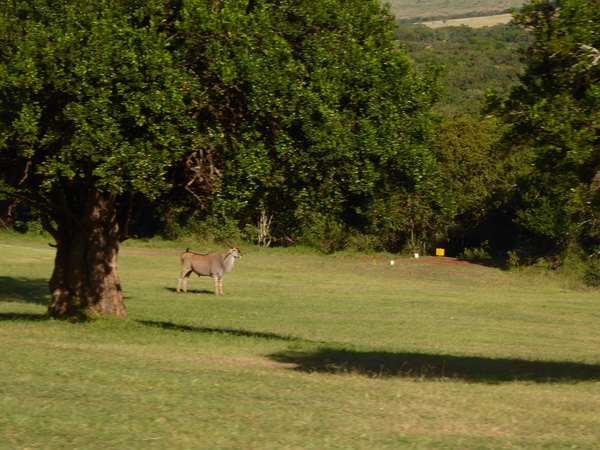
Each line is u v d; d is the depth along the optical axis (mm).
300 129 28156
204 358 27594
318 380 23438
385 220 31656
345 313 53812
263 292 67875
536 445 15445
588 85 23156
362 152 28891
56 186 32844
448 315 55062
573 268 90812
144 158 26953
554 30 22750
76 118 26312
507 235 111938
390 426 16922
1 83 26859
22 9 28578
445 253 120875
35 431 15562
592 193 22688
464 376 26953
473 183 109188
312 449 14906
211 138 28578
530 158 23578
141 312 46938
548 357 35500
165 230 116312
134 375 21859
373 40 31297
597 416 18516
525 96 23703
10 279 65500
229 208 28766
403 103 30562
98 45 26562
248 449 14852
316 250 113500
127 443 15008
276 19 29594
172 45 28641
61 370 21922
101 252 35500
